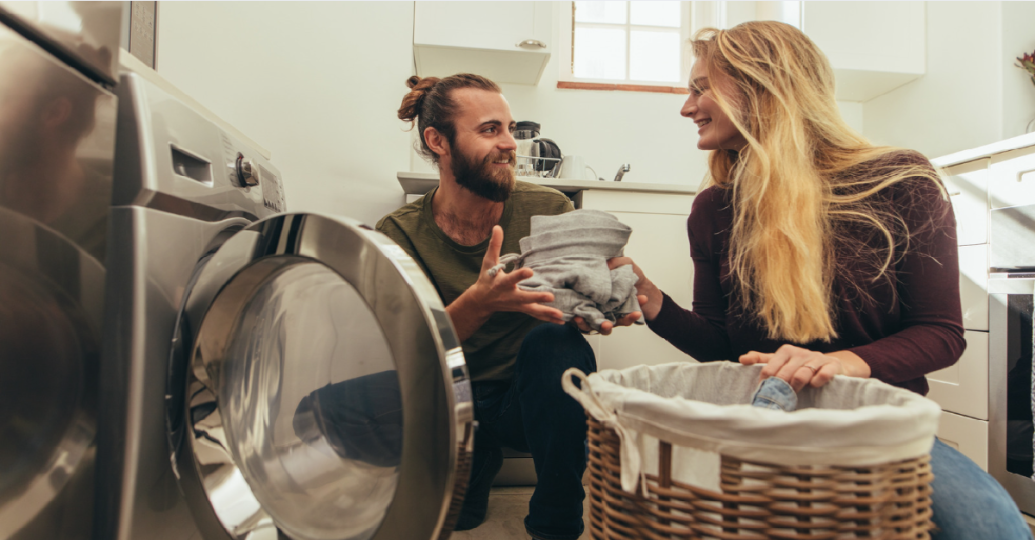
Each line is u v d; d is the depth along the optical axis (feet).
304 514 2.34
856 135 3.00
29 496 1.88
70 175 1.87
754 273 2.96
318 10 6.06
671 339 3.18
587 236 2.55
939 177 2.72
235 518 2.26
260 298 2.43
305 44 6.04
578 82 7.25
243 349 2.49
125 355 2.08
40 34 1.76
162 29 5.83
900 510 1.48
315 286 2.41
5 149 1.65
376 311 1.88
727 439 1.45
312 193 6.03
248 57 5.96
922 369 2.39
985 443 4.89
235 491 2.32
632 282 2.59
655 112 7.34
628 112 7.30
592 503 1.90
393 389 2.30
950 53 6.77
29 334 1.83
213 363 2.38
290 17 6.02
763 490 1.44
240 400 2.48
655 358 5.37
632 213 5.57
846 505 1.42
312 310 2.46
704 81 3.29
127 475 2.06
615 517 1.71
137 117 2.15
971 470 2.07
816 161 2.97
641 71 7.74
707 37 3.50
